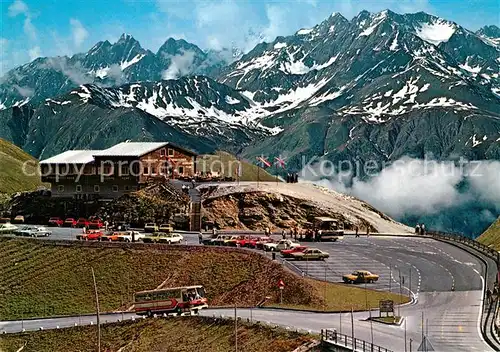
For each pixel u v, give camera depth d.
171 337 92.69
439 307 94.19
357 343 75.25
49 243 137.88
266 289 110.50
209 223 161.25
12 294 121.75
